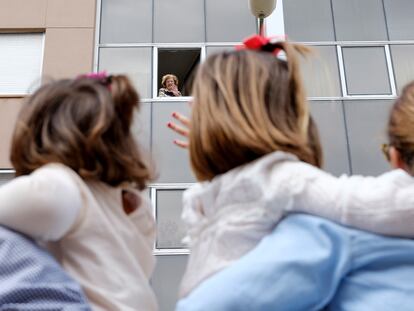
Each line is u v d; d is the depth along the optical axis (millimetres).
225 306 1072
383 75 9211
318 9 9555
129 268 1495
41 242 1415
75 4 9531
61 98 1572
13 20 9445
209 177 1423
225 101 1366
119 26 9523
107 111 1570
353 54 9312
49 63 9156
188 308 1116
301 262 1107
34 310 1231
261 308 1066
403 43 9375
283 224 1224
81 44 9266
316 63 9062
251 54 1464
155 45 9422
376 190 1155
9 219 1314
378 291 1094
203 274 1250
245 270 1114
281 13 9477
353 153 8727
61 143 1479
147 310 1508
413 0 9656
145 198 1834
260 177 1271
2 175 8711
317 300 1109
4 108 9047
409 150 1316
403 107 1370
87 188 1485
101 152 1533
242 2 9727
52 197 1331
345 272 1119
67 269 1408
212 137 1351
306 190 1211
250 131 1308
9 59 9422
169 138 8766
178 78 9523
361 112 8945
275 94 1390
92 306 1361
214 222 1324
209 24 9594
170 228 8242
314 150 1490
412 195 1121
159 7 9656
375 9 9570
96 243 1441
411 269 1107
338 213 1167
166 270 8016
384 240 1134
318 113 8891
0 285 1244
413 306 1048
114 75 1770
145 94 9109
